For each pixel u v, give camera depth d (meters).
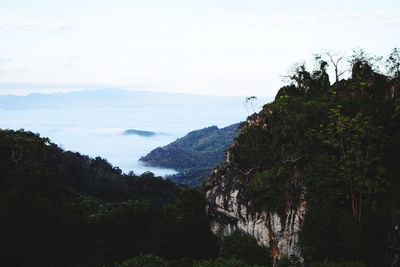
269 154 73.19
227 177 77.06
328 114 73.31
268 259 66.31
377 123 72.69
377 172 67.44
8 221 65.12
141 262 57.00
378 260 63.75
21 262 64.75
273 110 77.38
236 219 73.94
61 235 72.69
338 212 64.81
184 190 82.69
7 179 74.81
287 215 67.19
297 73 92.25
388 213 64.69
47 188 78.62
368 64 88.56
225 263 55.44
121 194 134.38
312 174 66.94
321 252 62.09
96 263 69.81
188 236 78.44
